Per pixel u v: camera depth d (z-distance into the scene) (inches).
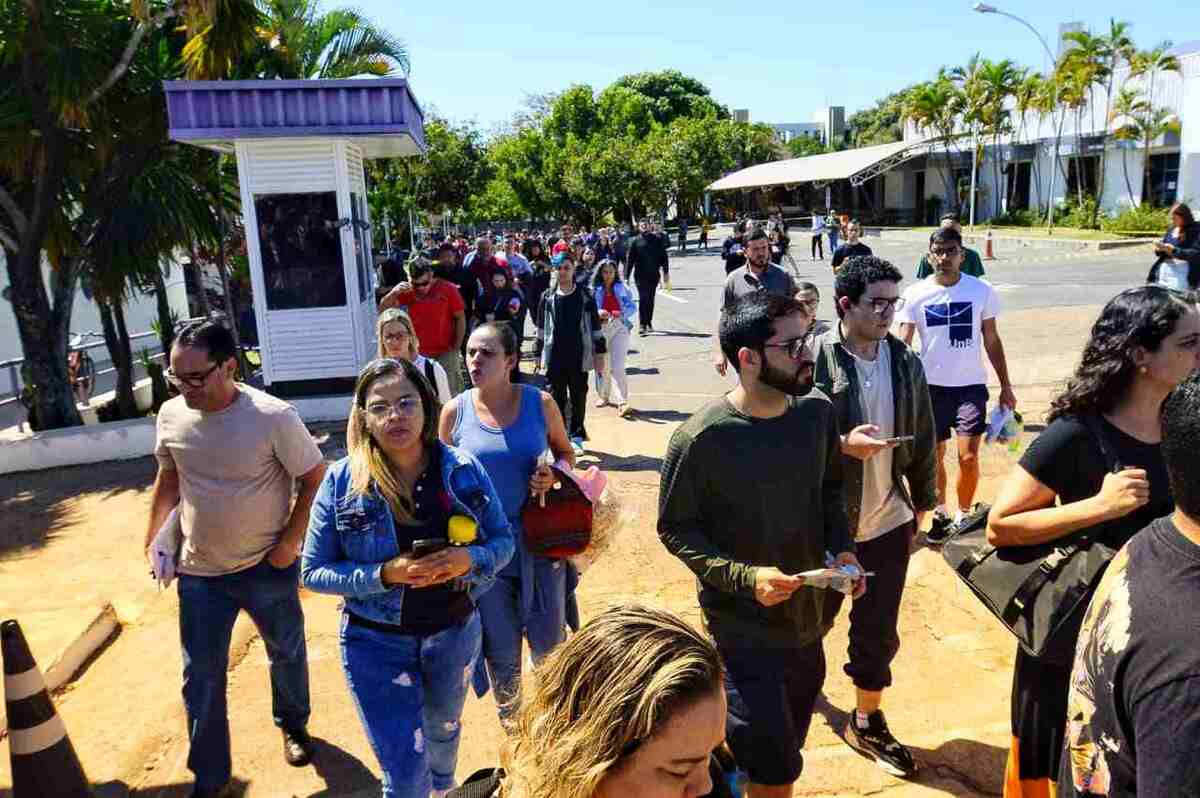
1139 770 60.3
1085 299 680.4
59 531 273.3
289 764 148.9
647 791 51.8
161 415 135.4
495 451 146.2
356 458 113.5
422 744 113.7
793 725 116.3
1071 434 97.9
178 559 136.0
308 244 390.6
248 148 380.5
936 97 1772.9
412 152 470.6
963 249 224.1
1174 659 59.1
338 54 604.1
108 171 414.6
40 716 118.6
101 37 388.5
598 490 147.6
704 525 113.0
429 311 309.1
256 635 197.8
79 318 701.9
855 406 137.9
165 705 170.6
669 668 50.8
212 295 744.3
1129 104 1363.2
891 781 138.3
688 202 2182.6
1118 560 69.7
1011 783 108.7
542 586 147.3
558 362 324.2
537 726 54.9
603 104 2615.7
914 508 143.8
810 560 112.2
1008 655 177.9
